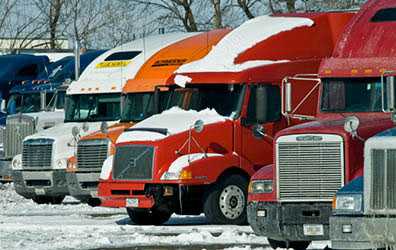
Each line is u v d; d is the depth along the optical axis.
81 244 45.66
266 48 57.00
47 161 71.00
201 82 56.66
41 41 144.00
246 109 55.59
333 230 36.62
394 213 35.53
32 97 85.00
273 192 42.66
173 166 53.47
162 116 56.84
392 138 35.62
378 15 47.06
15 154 82.94
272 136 55.56
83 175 66.06
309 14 59.12
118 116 70.88
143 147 54.28
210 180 53.69
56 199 74.12
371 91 45.47
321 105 46.28
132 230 52.41
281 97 53.81
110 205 55.53
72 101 73.12
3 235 49.84
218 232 50.41
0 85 90.31
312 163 42.00
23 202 74.19
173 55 65.06
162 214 56.59
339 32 58.44
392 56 45.44
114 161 55.34
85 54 84.25
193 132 54.44
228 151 54.94
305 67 56.88
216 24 112.19
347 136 41.53
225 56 57.16
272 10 107.62
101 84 71.81
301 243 44.03
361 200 36.28
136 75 65.50
